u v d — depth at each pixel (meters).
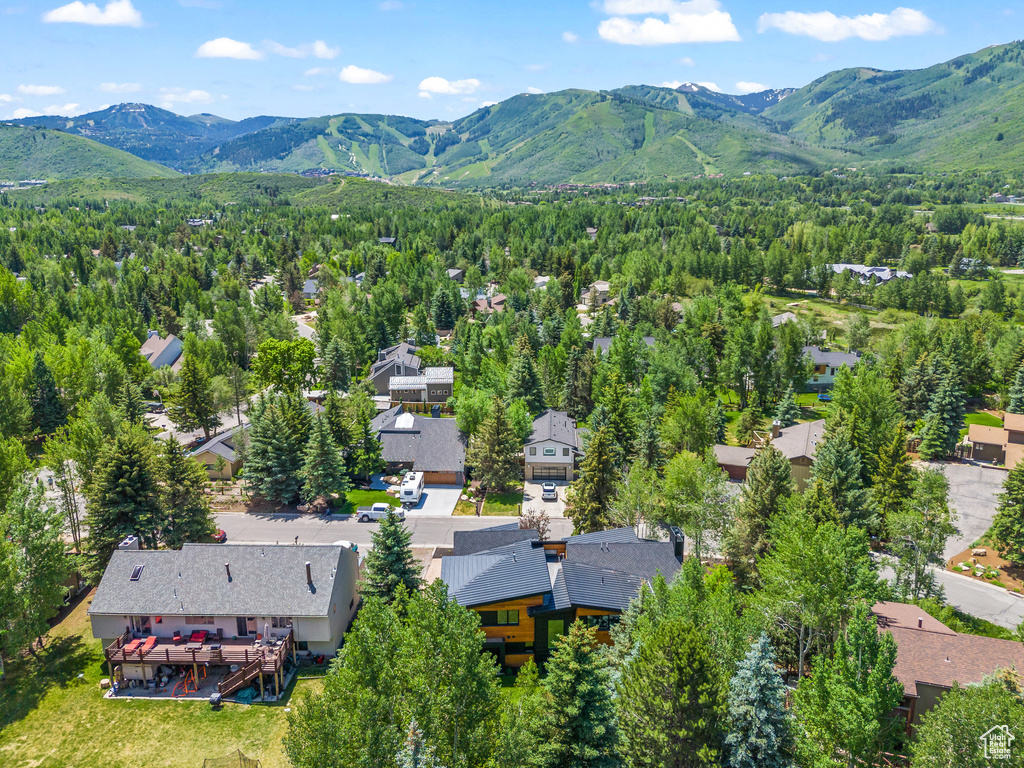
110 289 174.12
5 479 64.50
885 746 33.69
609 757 30.03
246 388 113.06
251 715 41.72
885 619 44.19
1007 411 116.38
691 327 147.38
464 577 48.12
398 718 28.66
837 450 66.38
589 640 30.88
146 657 43.97
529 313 157.12
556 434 86.44
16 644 44.66
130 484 57.91
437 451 85.88
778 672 29.23
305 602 46.22
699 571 41.06
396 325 156.88
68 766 37.75
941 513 61.31
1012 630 54.78
